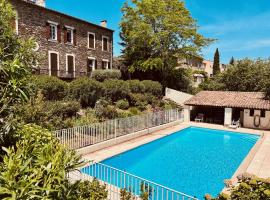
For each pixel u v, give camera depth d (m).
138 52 35.31
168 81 37.56
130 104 27.33
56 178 3.38
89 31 31.22
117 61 38.28
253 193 5.24
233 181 10.57
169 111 24.06
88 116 19.05
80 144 14.29
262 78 32.50
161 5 32.41
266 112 23.31
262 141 18.12
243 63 35.78
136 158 16.11
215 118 27.25
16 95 3.64
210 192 10.92
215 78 40.81
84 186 6.73
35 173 3.32
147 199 7.56
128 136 17.98
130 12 33.75
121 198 7.69
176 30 32.47
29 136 4.28
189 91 39.19
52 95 20.00
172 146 18.92
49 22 25.73
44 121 13.56
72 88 21.47
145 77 36.38
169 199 9.97
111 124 16.62
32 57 4.21
